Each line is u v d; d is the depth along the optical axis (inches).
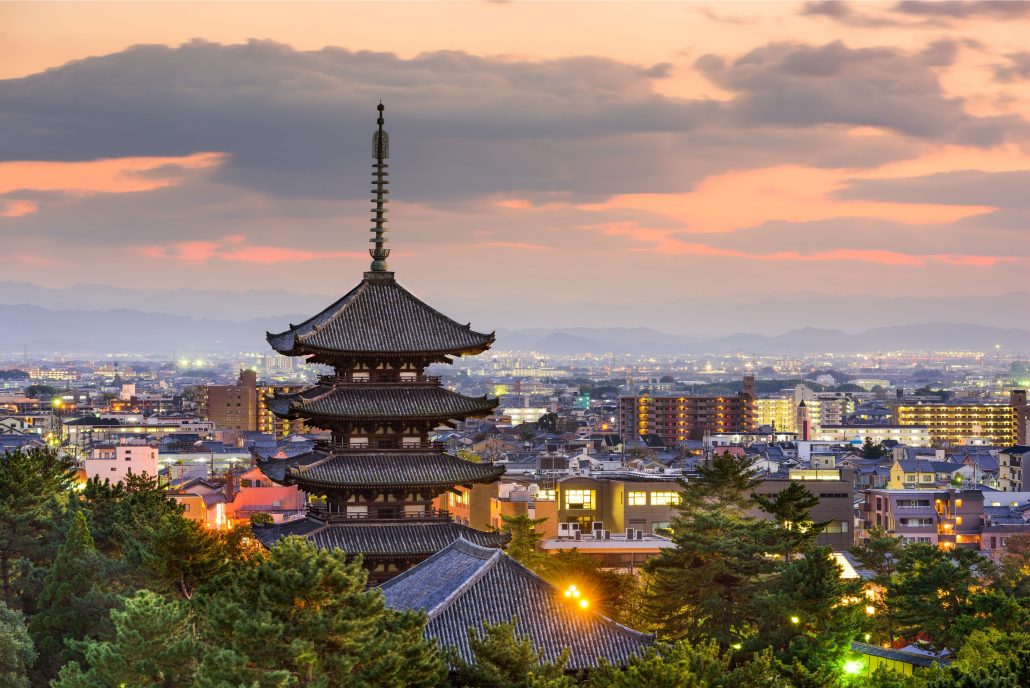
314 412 5408.5
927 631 6289.4
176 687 4168.3
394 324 5674.2
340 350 5472.4
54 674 5236.2
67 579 5433.1
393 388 5585.6
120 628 4156.0
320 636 3732.8
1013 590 7081.7
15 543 6033.5
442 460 5565.9
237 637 3703.3
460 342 5585.6
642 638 4207.7
